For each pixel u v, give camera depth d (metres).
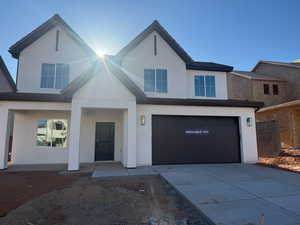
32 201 4.84
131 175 7.85
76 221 3.83
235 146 10.85
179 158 10.24
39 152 11.16
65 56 12.11
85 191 5.62
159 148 10.15
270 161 10.70
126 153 9.47
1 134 9.03
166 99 9.97
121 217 4.03
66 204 4.68
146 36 12.59
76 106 9.03
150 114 10.09
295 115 15.49
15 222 3.74
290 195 5.03
